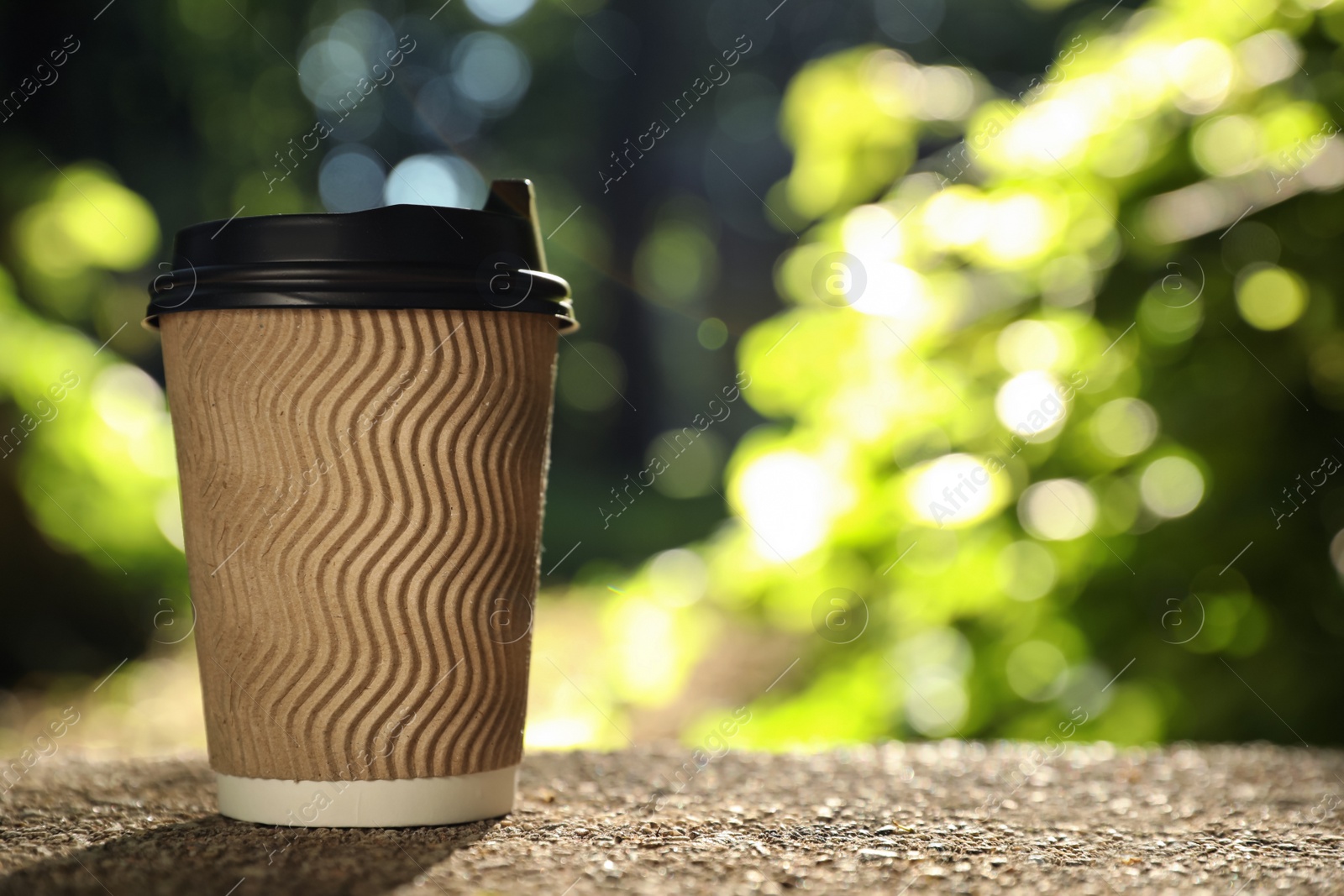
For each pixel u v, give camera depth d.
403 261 0.57
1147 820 0.62
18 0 1.90
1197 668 0.88
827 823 0.61
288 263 0.57
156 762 0.71
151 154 2.38
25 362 1.40
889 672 0.94
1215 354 0.88
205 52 2.30
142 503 1.49
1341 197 0.84
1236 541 0.86
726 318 3.46
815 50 3.15
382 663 0.58
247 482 0.58
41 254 1.62
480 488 0.58
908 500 0.87
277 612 0.58
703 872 0.56
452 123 3.09
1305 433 0.86
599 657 1.34
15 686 1.45
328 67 2.50
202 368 0.58
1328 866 0.58
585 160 3.35
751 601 0.96
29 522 1.46
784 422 1.07
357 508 0.58
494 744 0.60
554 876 0.56
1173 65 0.86
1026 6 1.92
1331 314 0.84
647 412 3.44
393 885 0.55
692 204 3.45
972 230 0.87
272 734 0.58
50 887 0.55
